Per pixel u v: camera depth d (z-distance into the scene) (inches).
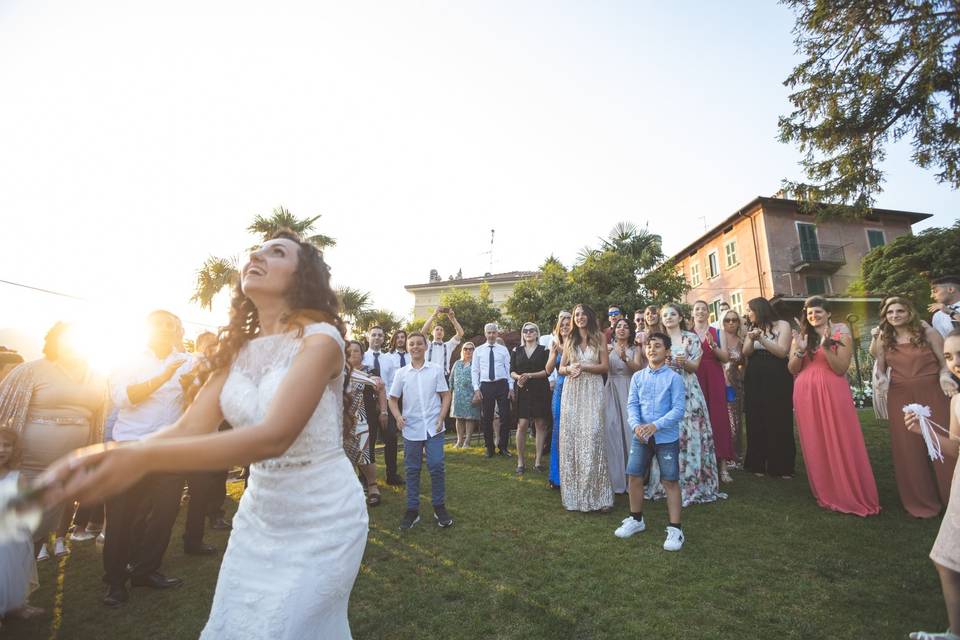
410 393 175.2
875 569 123.3
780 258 959.6
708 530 156.3
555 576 128.0
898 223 1042.1
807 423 179.8
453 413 350.0
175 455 36.4
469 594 120.0
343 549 53.8
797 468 233.0
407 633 104.0
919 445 162.6
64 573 145.1
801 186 411.2
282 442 43.3
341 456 58.3
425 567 136.3
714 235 1127.6
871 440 261.6
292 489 52.9
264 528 53.4
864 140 381.7
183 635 108.2
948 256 786.2
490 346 307.4
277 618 49.0
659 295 785.6
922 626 98.6
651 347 161.3
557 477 213.3
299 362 48.9
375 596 120.5
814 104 388.5
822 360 179.2
